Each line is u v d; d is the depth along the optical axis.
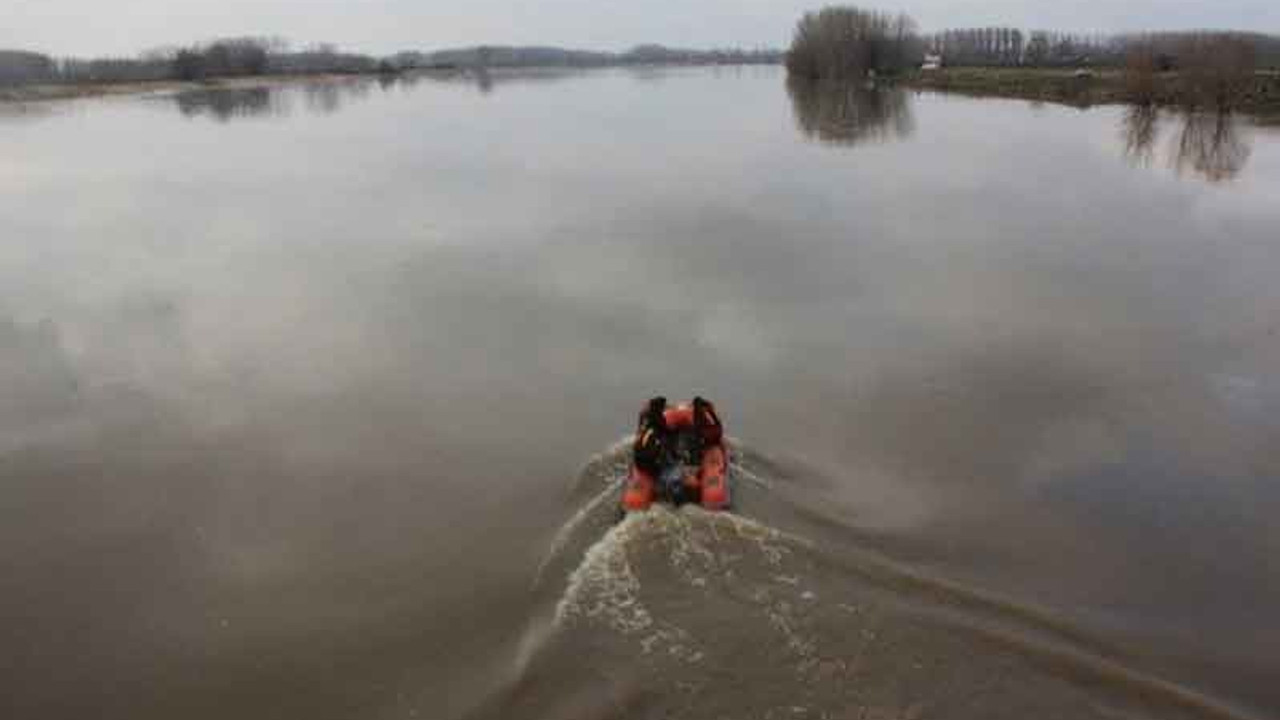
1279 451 12.90
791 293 20.03
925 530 10.74
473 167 38.34
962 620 9.00
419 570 10.42
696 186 32.66
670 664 8.45
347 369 16.30
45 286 21.36
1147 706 8.02
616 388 15.23
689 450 11.52
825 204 29.09
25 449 13.53
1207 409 14.21
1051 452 12.83
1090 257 22.48
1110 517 11.22
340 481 12.48
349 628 9.50
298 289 21.00
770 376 15.55
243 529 11.41
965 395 14.71
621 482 12.00
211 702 8.63
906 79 89.19
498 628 9.38
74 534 11.42
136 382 15.90
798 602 9.17
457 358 16.69
